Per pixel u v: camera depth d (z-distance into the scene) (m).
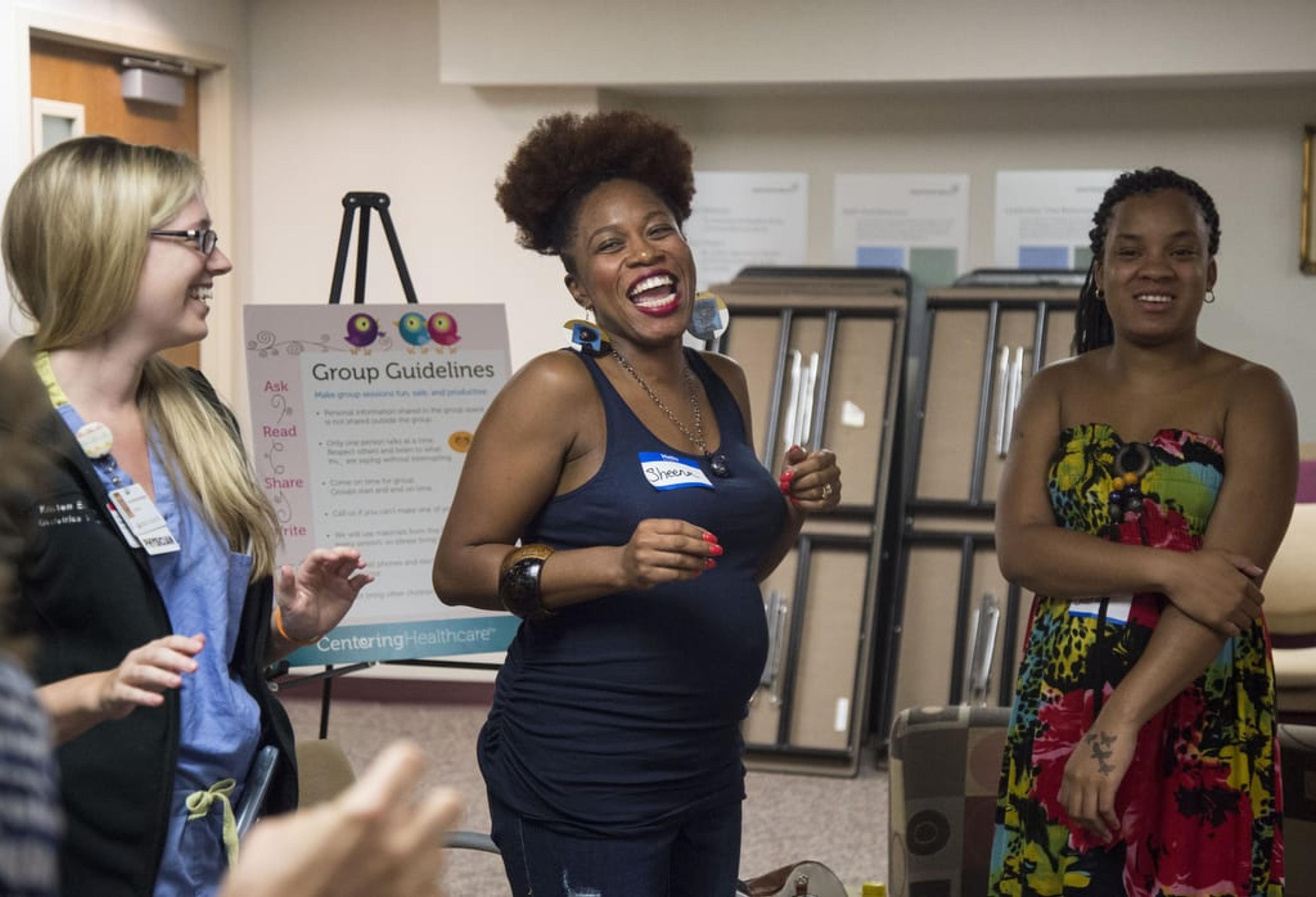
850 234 5.62
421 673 5.77
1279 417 1.99
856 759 4.97
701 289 5.75
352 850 0.59
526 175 2.03
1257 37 4.83
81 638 1.68
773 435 5.19
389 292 5.71
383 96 5.64
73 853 1.68
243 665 1.86
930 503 5.17
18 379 0.92
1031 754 2.02
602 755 1.87
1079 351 2.29
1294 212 5.30
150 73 5.18
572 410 1.89
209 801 1.78
